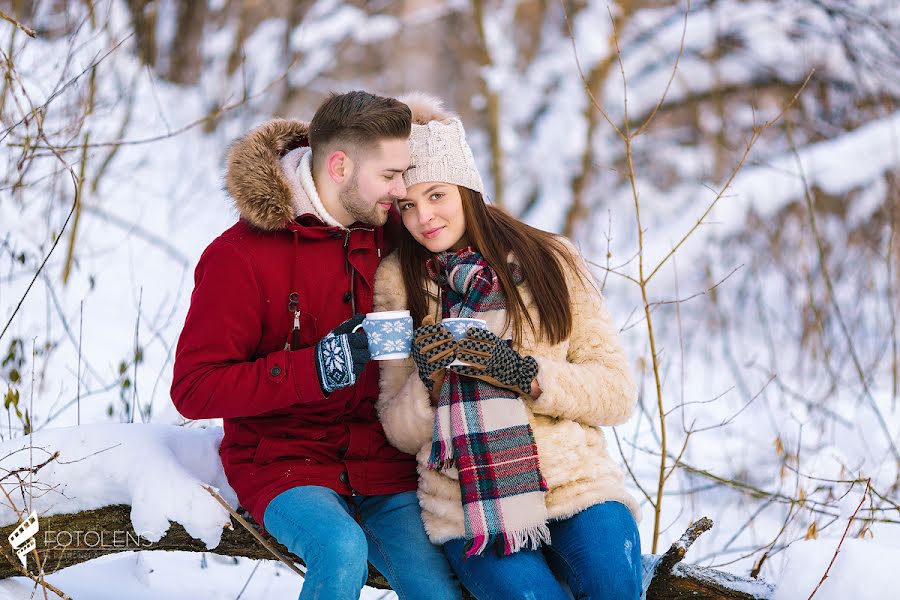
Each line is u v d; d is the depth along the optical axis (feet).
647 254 33.14
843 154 33.63
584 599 9.85
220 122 31.37
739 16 42.29
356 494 10.64
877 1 38.83
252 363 10.11
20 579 11.32
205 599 12.26
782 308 30.76
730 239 34.27
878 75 38.17
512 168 41.96
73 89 21.52
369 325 10.09
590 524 10.21
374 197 10.68
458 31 49.93
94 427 11.19
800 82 40.81
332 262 10.84
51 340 18.16
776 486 16.38
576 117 41.73
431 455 10.51
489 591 9.83
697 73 42.32
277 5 38.55
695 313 30.66
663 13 44.42
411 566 10.35
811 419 19.63
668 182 43.73
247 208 10.34
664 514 16.31
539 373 10.48
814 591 10.16
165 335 20.06
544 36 46.24
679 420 20.38
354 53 49.11
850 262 31.81
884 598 10.09
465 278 11.07
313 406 10.75
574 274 11.37
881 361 25.09
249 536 10.87
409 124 10.76
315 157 10.98
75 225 19.38
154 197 25.89
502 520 9.99
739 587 10.78
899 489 15.92
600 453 10.98
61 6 25.63
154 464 10.78
